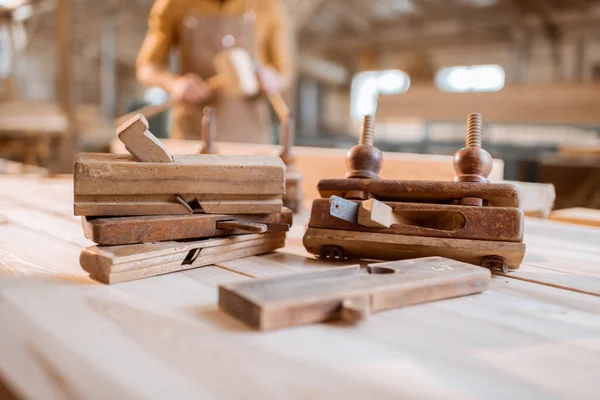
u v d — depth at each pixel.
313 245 0.94
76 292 0.70
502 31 11.14
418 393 0.44
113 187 0.83
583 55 10.82
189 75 3.27
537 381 0.47
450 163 1.62
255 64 3.29
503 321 0.63
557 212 1.81
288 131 1.55
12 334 0.54
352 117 14.14
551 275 0.86
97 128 7.22
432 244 0.87
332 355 0.51
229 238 0.91
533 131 9.13
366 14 11.58
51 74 13.46
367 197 0.95
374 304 0.64
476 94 4.87
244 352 0.51
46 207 1.61
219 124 3.39
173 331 0.56
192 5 3.38
